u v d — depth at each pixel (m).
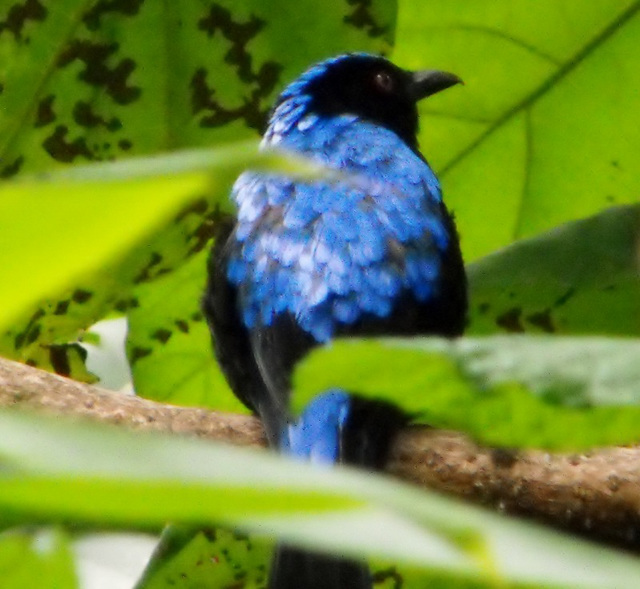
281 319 9.85
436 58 12.30
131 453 1.99
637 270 10.72
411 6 11.86
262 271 10.09
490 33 12.00
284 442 9.05
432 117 12.45
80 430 2.04
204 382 12.83
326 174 2.15
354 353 2.71
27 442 1.99
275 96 11.62
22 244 1.91
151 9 11.23
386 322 9.87
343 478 2.00
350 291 9.84
